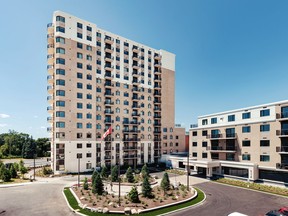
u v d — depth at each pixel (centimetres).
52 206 2597
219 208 2548
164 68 7931
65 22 5556
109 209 2386
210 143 5194
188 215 2303
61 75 5375
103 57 6366
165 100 7850
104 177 4338
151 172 5488
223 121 4944
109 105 6303
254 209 2525
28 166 6756
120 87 6719
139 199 2769
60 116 5300
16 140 11569
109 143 6231
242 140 4447
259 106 4166
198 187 3706
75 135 5503
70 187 3616
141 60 7331
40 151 10962
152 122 7431
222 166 4728
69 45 5572
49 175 4931
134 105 6969
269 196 3094
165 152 7669
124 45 6956
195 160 5253
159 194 3061
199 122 5634
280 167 3669
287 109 3694
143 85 7312
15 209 2489
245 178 4159
